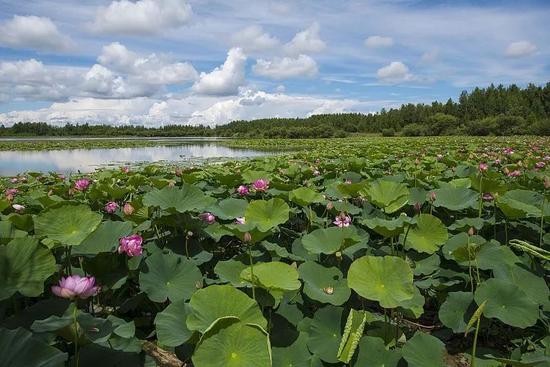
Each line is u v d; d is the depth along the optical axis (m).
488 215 5.06
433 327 3.71
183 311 2.72
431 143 26.66
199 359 2.15
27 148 43.12
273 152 35.50
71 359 2.39
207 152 37.47
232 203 4.88
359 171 8.69
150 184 7.32
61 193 6.34
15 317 2.52
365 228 4.91
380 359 2.61
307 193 4.69
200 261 3.78
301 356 2.73
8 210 4.88
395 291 2.68
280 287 2.65
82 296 2.14
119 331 2.41
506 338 3.38
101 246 3.35
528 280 3.32
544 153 13.16
